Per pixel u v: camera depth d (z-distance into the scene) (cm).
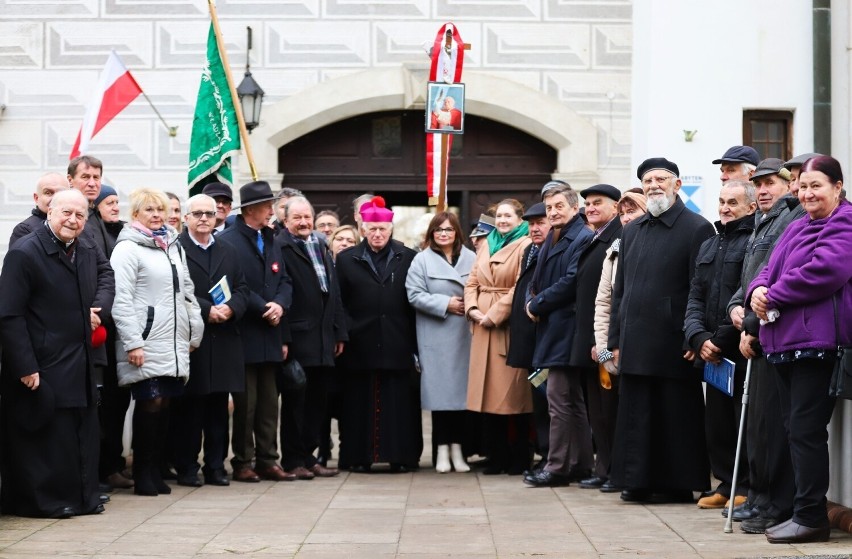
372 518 755
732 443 787
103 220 877
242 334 927
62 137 1385
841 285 639
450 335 1005
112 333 848
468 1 1400
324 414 1003
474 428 1045
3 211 1383
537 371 900
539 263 917
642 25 1359
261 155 1399
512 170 1455
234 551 644
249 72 1358
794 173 694
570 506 800
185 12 1391
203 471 922
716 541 663
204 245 896
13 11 1387
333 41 1398
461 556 630
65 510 750
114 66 1200
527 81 1405
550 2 1401
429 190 1141
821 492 648
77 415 763
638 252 816
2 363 753
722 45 1317
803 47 1322
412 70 1396
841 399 705
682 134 1318
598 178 1407
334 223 1174
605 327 852
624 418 809
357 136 1452
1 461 761
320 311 970
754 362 707
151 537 684
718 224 774
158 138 1391
